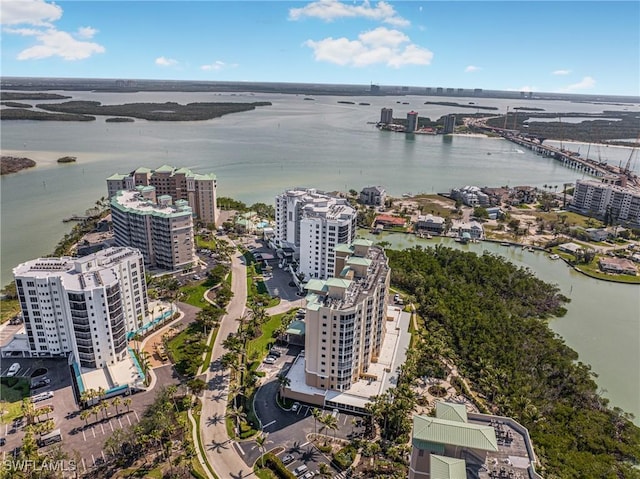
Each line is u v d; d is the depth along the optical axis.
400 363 186.38
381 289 182.12
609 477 134.38
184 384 173.12
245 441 147.38
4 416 154.88
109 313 175.00
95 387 167.25
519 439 115.56
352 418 159.12
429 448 107.94
